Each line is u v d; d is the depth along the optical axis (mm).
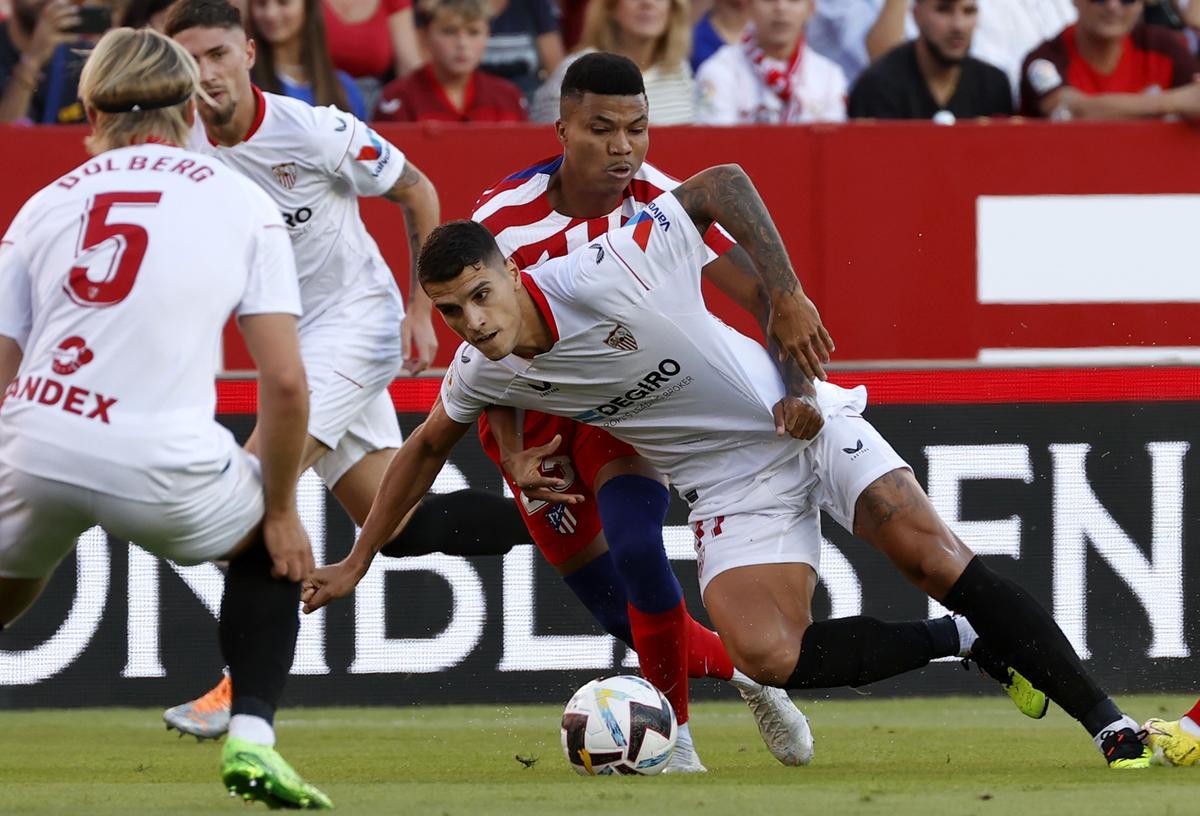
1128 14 25953
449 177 22734
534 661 22406
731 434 15070
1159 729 14438
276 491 11586
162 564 22062
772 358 15250
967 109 25953
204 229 11250
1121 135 23188
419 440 14977
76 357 11047
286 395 11336
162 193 11305
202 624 22094
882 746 18156
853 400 15453
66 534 11516
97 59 11648
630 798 12242
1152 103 25203
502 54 26734
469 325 13258
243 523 11555
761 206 14195
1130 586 22594
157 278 11062
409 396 22328
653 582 15375
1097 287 23234
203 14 16891
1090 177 23188
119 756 17859
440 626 22344
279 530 11648
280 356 11352
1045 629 14188
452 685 22344
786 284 14070
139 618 22031
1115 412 22625
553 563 17266
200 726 19141
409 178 18188
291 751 18312
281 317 11453
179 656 22078
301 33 23766
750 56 26469
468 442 22156
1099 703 14320
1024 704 15062
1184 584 22641
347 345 17891
